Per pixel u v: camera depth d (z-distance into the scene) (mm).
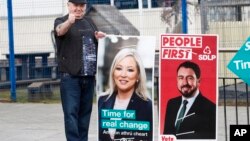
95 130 10852
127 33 15844
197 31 15312
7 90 18469
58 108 14406
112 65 7531
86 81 8086
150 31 16906
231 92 13484
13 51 15914
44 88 16328
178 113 7520
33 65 18906
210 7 14273
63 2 18938
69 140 8000
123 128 7602
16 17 18766
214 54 7414
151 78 7477
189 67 7457
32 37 18562
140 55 7469
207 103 7477
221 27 14281
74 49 7930
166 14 17781
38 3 19078
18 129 11227
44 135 10469
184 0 14000
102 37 7512
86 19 8117
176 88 7496
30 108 14531
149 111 7523
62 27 7785
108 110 7602
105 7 16594
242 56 7656
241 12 14320
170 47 7457
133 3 20938
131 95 7539
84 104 8289
